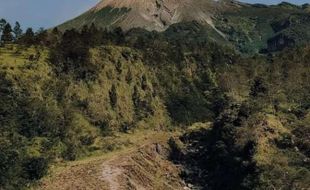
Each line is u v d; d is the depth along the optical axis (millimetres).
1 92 142875
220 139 153250
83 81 173625
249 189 122438
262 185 119750
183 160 159875
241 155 137125
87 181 125750
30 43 185000
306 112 151375
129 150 153125
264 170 123375
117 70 188750
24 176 123875
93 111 168125
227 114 159500
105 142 157375
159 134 178000
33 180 124312
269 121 143875
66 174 129875
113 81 183875
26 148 133625
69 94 165375
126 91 186625
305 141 136125
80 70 174500
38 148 136625
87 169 133625
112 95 179125
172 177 147875
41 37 190250
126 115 179875
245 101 162750
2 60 158000
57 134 147375
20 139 135375
